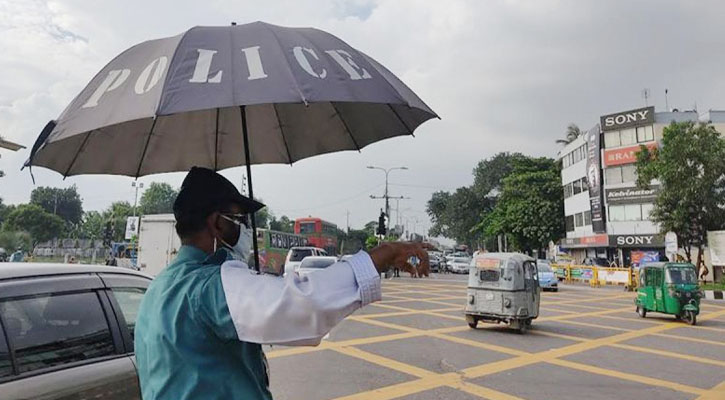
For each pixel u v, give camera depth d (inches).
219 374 47.9
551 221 1694.1
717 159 843.4
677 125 882.8
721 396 238.4
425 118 79.9
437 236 2866.6
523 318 410.0
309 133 93.4
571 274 1198.3
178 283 51.2
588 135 1445.6
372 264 48.6
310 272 47.6
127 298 125.7
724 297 767.1
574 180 1579.7
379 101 57.1
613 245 1311.5
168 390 47.6
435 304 620.1
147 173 84.4
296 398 221.5
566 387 248.8
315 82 54.4
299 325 44.4
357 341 361.4
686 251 905.5
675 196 871.1
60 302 107.2
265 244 1040.8
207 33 59.6
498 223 1804.9
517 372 277.7
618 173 1342.3
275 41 58.4
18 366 92.6
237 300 46.4
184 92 50.9
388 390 236.1
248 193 79.7
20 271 103.6
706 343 386.6
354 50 64.7
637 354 338.6
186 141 86.4
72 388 98.7
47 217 2304.4
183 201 57.9
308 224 1421.0
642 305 535.8
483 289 424.5
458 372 274.7
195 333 47.8
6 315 95.1
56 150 67.9
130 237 1184.8
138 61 58.7
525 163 1819.6
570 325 474.0
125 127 75.8
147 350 50.1
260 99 50.9
